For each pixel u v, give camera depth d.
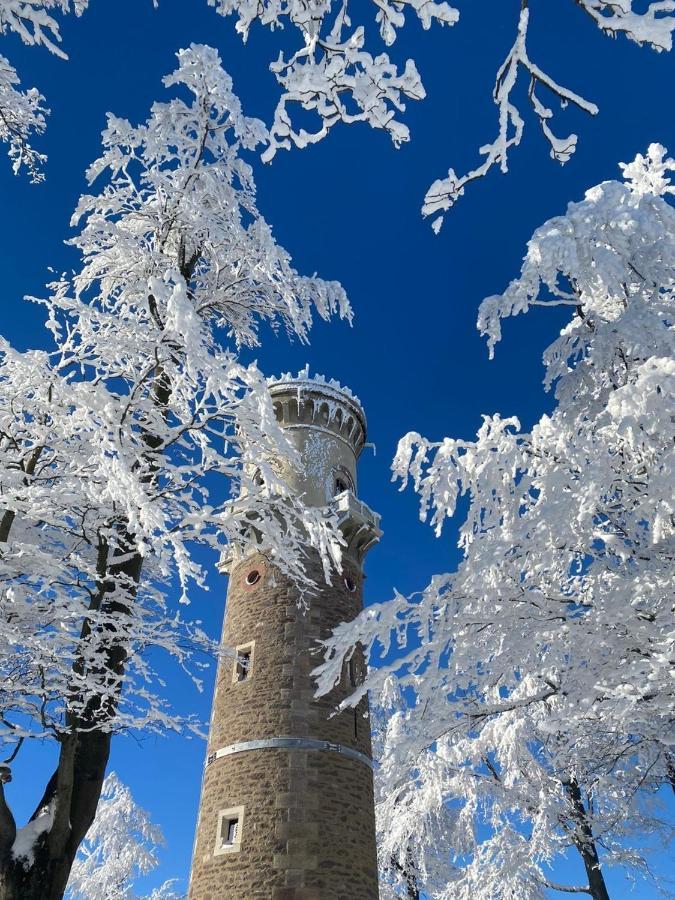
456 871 21.84
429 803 19.44
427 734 8.30
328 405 23.81
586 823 14.96
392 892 23.50
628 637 7.21
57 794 8.28
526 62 3.71
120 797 29.59
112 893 26.62
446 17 3.86
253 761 17.02
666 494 6.21
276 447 10.24
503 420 8.30
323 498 21.78
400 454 8.42
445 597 7.81
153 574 12.77
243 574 21.11
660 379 6.11
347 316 14.10
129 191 12.43
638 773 11.53
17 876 7.76
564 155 4.12
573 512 6.99
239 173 13.07
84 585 9.52
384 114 4.25
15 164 11.00
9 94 10.38
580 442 7.16
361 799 17.17
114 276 12.80
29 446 9.96
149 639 10.02
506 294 7.48
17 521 10.97
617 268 6.99
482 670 8.67
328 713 17.84
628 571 7.74
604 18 3.44
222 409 9.90
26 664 9.57
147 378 10.38
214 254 13.27
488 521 8.23
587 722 8.44
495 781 16.78
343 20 3.96
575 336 8.84
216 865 15.94
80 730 8.66
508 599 7.93
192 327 8.75
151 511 8.04
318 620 19.39
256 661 18.80
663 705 6.59
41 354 8.94
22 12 6.37
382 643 7.71
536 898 16.36
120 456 8.28
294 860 15.30
